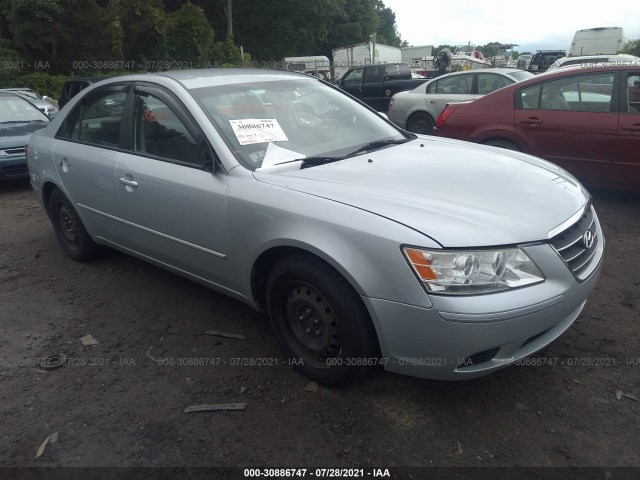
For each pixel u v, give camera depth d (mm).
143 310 3688
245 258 2898
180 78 3484
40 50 28984
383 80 14719
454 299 2238
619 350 3000
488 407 2588
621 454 2279
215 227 3018
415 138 3830
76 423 2594
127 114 3668
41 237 5359
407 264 2283
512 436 2398
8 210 6496
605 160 5422
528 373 2822
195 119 3154
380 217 2414
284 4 40750
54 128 4473
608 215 5316
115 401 2742
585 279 2588
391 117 10727
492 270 2279
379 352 2564
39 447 2443
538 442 2357
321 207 2562
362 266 2381
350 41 50344
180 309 3678
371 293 2369
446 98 9836
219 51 31859
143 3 30141
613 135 5312
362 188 2688
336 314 2543
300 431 2479
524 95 5934
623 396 2625
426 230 2316
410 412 2572
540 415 2520
